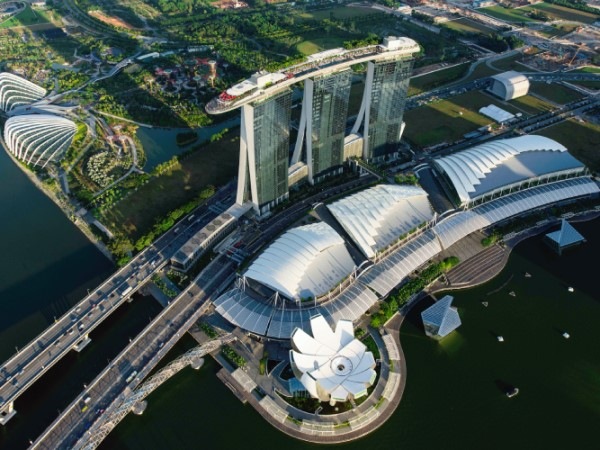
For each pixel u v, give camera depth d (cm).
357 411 18312
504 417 18312
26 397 19138
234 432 17838
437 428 17962
